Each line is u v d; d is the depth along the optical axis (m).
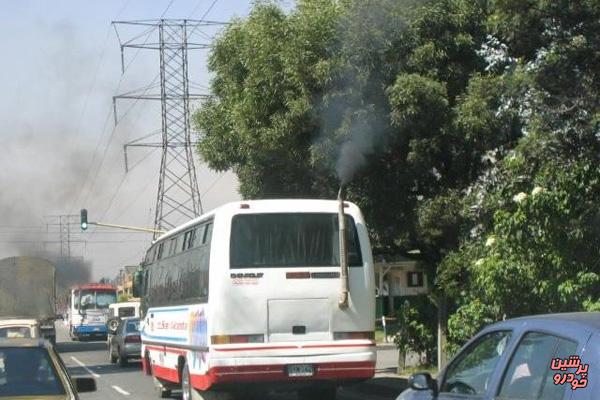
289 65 14.80
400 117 13.91
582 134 11.02
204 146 18.88
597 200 10.91
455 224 14.77
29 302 34.47
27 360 7.74
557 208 10.87
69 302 57.59
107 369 26.77
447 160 15.33
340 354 12.41
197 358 13.16
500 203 11.99
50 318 34.75
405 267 36.75
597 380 4.82
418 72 14.32
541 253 11.04
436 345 17.97
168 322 15.73
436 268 16.53
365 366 12.50
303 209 12.76
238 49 17.11
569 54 10.98
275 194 18.06
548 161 11.15
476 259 12.72
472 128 13.67
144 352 18.69
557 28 11.13
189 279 14.05
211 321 12.27
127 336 27.31
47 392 7.39
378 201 15.98
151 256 18.14
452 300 16.33
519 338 5.74
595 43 11.00
